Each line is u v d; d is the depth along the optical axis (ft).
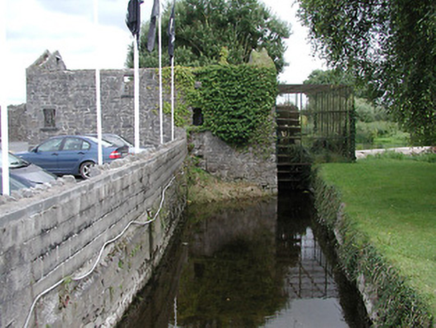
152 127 65.00
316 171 57.16
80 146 40.14
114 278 19.88
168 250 36.47
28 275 12.00
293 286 29.40
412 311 15.21
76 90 64.69
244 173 64.18
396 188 38.96
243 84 62.39
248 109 62.49
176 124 64.13
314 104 75.36
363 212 29.68
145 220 27.12
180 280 30.48
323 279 30.76
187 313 25.12
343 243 28.53
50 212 13.37
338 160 66.59
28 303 12.00
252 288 29.25
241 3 109.19
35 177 24.18
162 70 64.03
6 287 10.83
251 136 63.62
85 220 16.44
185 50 102.37
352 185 41.45
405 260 19.20
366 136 123.24
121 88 64.80
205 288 29.01
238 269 33.14
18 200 12.86
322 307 25.67
